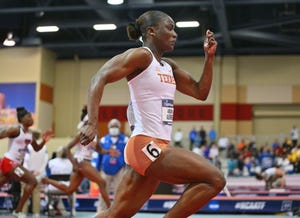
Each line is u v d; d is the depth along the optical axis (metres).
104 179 10.21
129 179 3.97
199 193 3.75
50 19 27.22
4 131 9.11
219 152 28.19
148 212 13.83
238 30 27.28
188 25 25.55
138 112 3.96
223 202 13.70
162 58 4.42
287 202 13.53
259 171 23.55
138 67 3.91
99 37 30.53
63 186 10.27
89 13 26.75
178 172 3.80
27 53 29.91
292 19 25.41
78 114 32.25
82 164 9.78
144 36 4.19
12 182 12.62
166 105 4.00
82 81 32.44
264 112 31.61
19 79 29.78
